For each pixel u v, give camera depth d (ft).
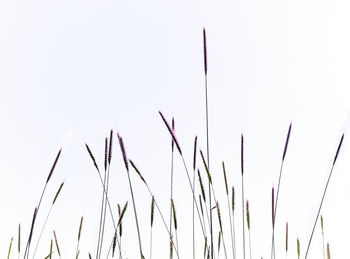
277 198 3.70
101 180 3.50
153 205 3.57
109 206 3.49
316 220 3.67
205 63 3.53
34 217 3.53
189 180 3.59
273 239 3.65
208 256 3.58
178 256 3.58
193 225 3.62
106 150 3.48
